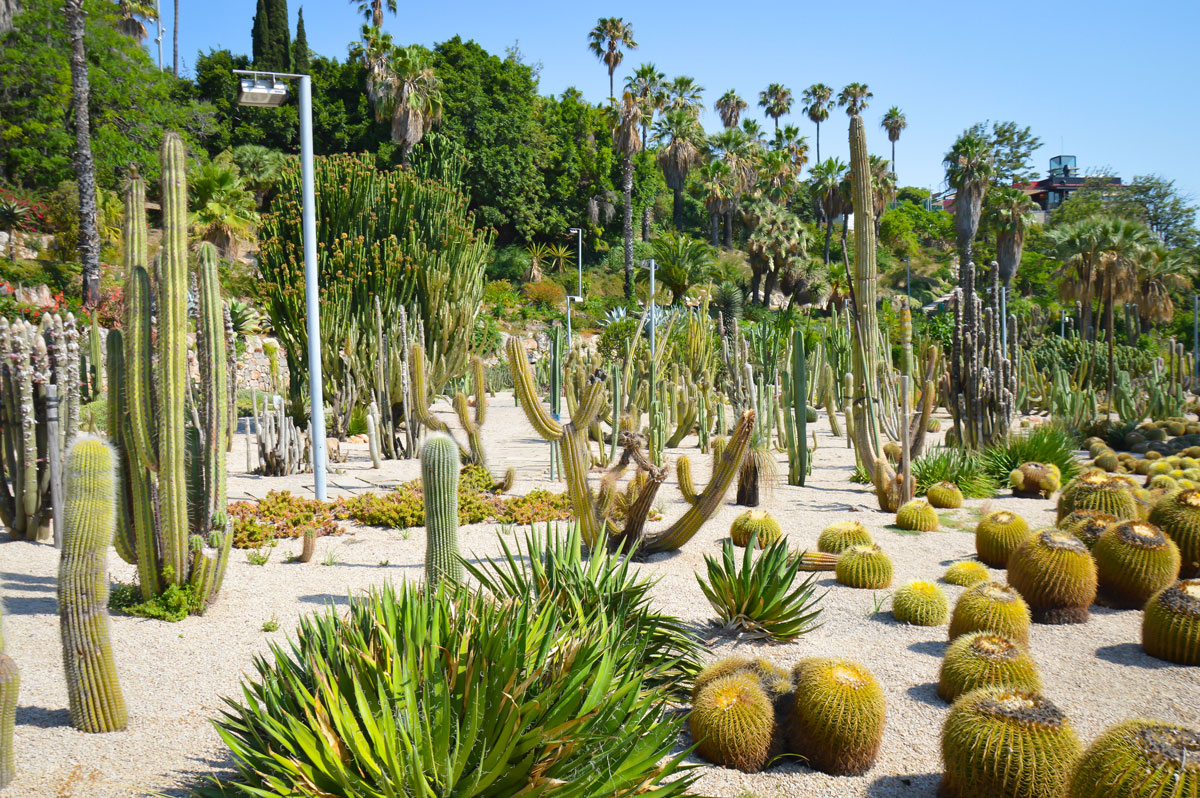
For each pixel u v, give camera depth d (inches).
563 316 1696.6
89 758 155.1
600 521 283.0
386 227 659.4
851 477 485.1
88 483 163.3
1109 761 123.0
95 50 1343.5
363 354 630.5
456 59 2180.1
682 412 653.3
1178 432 690.2
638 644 150.9
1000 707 140.5
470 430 467.2
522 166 2203.5
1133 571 247.9
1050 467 429.7
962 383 521.7
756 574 220.8
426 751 110.0
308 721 118.6
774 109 3157.0
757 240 2087.8
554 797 111.0
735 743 156.1
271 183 1708.9
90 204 903.7
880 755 161.9
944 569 294.4
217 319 237.8
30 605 243.0
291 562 303.1
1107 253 1051.3
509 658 118.5
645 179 2516.0
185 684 190.2
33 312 773.3
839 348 851.4
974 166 1798.7
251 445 624.1
